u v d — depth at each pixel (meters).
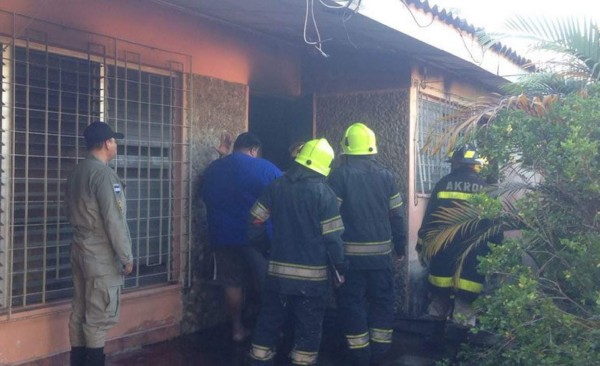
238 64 6.68
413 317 7.14
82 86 5.18
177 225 6.07
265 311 4.94
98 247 4.57
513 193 5.03
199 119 6.22
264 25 6.44
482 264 4.41
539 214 4.57
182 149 6.05
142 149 5.75
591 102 4.42
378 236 5.39
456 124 5.10
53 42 4.92
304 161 4.92
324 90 7.64
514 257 4.43
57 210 5.03
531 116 4.60
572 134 4.21
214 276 6.14
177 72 5.99
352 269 5.36
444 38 6.45
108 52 5.34
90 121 5.23
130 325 5.59
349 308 5.41
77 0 5.06
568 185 4.51
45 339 4.88
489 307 4.25
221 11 5.91
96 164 4.59
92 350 4.60
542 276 4.52
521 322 4.09
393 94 7.22
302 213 4.84
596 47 5.11
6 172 4.64
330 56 7.58
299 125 7.82
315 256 4.83
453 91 8.11
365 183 5.39
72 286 5.09
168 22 5.84
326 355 5.93
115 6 5.36
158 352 5.61
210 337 6.11
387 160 7.23
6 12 4.59
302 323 4.87
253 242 5.14
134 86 5.64
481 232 5.52
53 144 5.00
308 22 5.80
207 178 5.95
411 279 7.14
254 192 5.79
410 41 6.16
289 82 7.53
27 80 4.75
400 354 5.97
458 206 5.68
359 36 6.25
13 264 4.75
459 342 6.02
